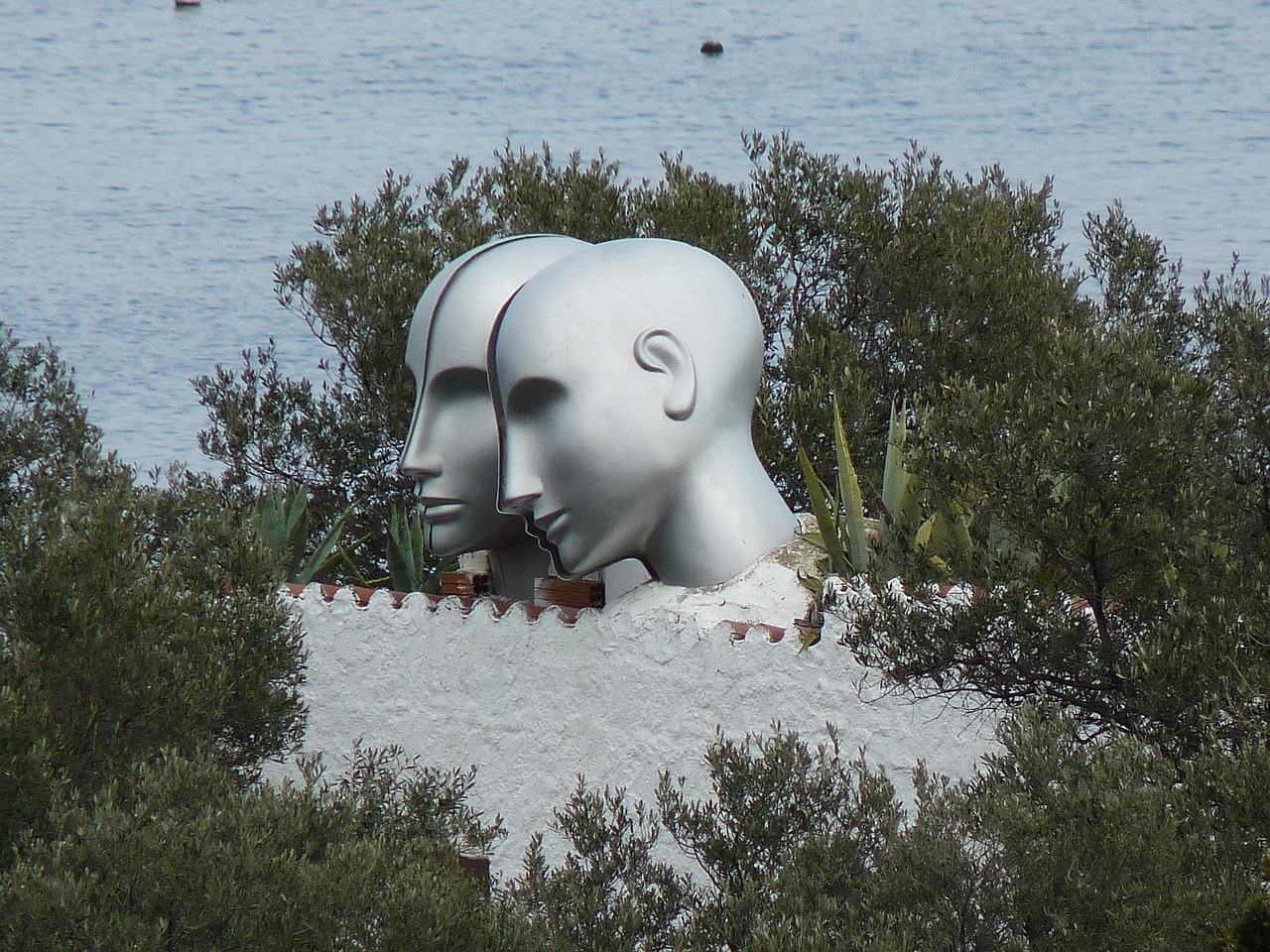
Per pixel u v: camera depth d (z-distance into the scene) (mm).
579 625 49500
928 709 44188
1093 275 74062
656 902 35719
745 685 46719
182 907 30438
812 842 33500
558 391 49375
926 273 69312
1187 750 34250
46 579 39312
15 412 73000
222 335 143875
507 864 50031
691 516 50156
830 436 63781
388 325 75812
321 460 78938
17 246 184875
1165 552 36250
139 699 38688
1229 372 39625
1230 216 150750
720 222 71312
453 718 51281
